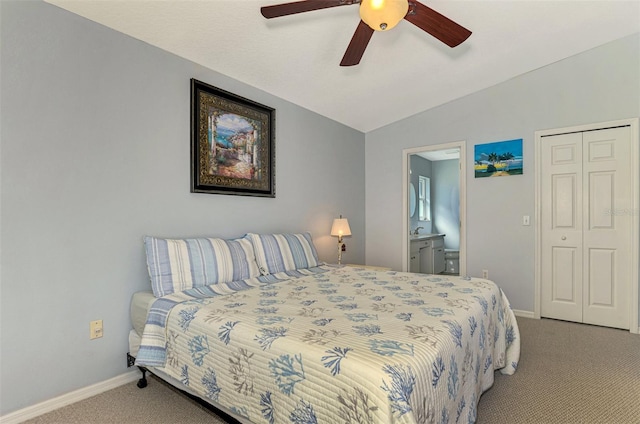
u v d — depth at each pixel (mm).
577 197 3227
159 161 2291
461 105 3857
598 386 1985
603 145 3092
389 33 2510
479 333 1670
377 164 4570
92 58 1961
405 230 4348
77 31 1900
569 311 3273
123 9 1908
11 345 1664
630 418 1666
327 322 1434
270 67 2732
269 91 3162
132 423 1652
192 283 2064
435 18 1664
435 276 2541
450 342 1284
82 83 1917
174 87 2383
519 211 3514
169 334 1695
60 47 1831
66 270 1853
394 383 943
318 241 3807
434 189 6312
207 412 1748
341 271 2811
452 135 3928
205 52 2418
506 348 2168
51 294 1798
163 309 1765
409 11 1612
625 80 2979
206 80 2609
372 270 2877
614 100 3031
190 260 2117
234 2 1938
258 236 2725
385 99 3680
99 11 1907
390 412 907
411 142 4254
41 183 1763
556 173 3324
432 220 6305
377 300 1818
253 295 1949
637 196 2941
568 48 3033
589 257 3170
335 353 1104
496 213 3645
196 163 2494
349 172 4352
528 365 2285
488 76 3410
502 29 2617
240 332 1377
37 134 1746
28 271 1720
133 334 2064
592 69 3123
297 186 3518
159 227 2287
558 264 3324
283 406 1183
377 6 1527
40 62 1757
